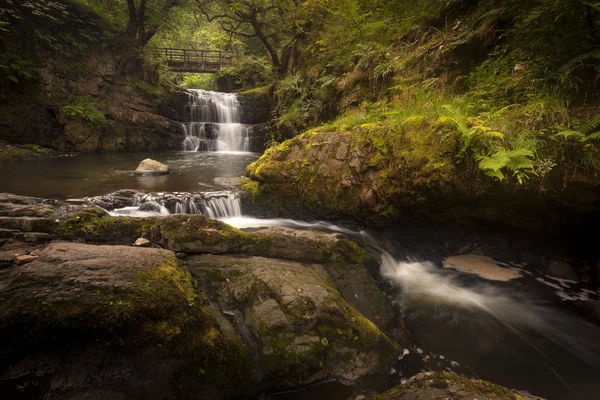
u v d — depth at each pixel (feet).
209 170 33.22
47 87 40.75
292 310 10.22
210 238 13.25
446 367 10.21
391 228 18.93
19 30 39.19
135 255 10.86
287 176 21.38
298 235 14.83
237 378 8.60
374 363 9.85
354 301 12.74
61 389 7.44
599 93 12.97
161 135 50.31
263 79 69.92
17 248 11.54
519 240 16.58
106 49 48.08
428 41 26.53
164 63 66.08
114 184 25.09
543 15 13.51
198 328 8.99
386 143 17.63
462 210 15.90
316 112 38.27
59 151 40.52
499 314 13.07
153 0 55.88
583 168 11.48
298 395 8.85
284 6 51.29
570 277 14.60
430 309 13.42
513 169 11.79
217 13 63.52
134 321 8.29
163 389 7.72
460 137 13.82
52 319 8.02
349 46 35.94
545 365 10.39
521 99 15.39
